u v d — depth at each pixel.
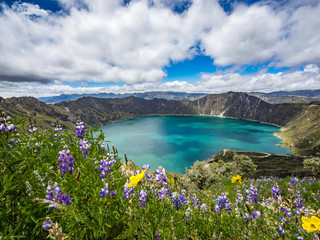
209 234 3.41
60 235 2.10
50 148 4.04
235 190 9.64
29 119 3.92
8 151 2.63
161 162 128.38
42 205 2.47
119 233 2.93
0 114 3.00
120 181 3.73
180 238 3.07
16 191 2.49
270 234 3.72
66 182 2.95
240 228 3.88
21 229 2.38
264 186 9.80
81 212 2.59
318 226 2.44
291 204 4.14
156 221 2.95
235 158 39.62
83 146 3.70
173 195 3.50
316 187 8.69
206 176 21.25
